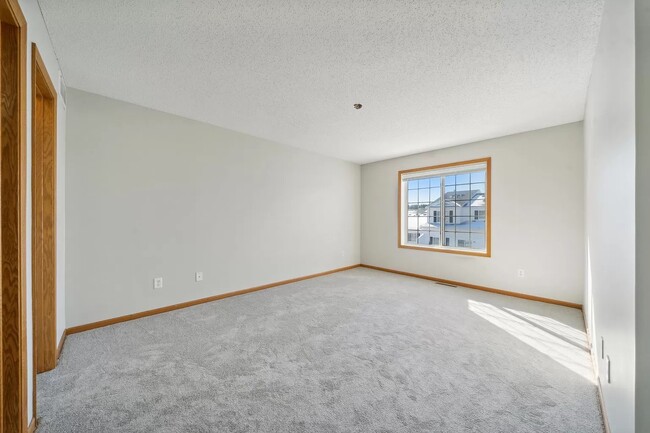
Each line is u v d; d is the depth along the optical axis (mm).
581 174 3340
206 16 1659
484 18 1646
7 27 1278
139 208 2961
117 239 2816
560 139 3482
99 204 2705
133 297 2920
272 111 3107
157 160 3088
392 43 1897
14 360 1278
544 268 3600
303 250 4781
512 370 2000
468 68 2197
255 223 4051
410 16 1644
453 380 1875
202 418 1515
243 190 3900
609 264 1399
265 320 2922
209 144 3521
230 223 3750
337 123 3479
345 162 5621
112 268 2783
